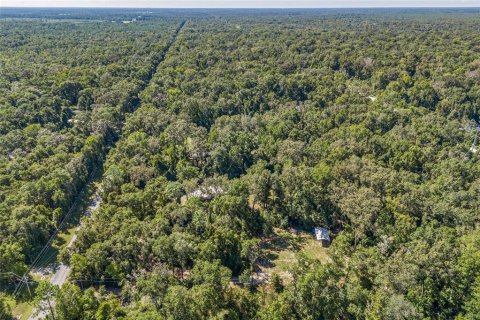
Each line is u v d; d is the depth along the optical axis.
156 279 58.84
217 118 136.00
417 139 110.56
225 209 76.94
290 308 56.12
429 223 74.62
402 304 51.72
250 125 126.56
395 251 66.69
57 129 123.56
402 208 77.38
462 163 95.00
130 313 53.50
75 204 92.88
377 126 121.12
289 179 85.38
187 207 77.31
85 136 117.38
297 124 126.00
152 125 124.44
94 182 103.62
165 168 102.88
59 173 89.50
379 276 59.34
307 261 61.09
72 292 56.47
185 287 58.38
